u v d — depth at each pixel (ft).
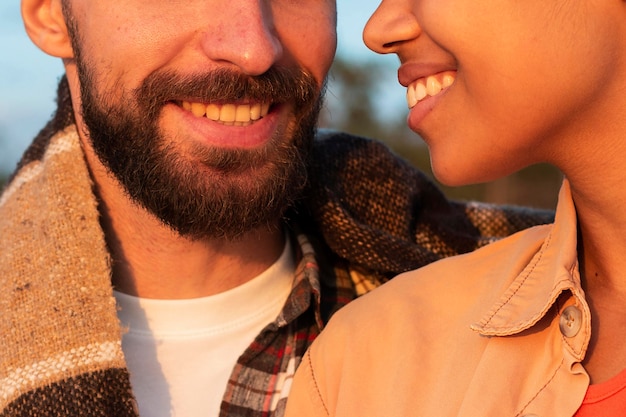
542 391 3.65
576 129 3.62
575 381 3.57
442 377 4.00
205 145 5.32
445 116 3.86
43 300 5.36
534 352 3.82
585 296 3.88
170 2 5.30
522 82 3.52
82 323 5.24
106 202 5.80
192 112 5.41
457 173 3.87
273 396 5.61
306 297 5.72
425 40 3.95
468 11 3.55
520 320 3.82
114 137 5.53
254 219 5.45
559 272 3.76
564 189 4.03
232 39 5.18
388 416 3.98
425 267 4.58
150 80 5.33
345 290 6.18
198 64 5.28
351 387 4.20
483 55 3.55
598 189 3.74
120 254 5.79
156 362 5.73
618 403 3.46
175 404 5.64
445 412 3.86
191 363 5.75
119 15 5.37
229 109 5.38
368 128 33.63
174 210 5.40
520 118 3.59
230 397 5.58
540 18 3.45
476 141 3.75
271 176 5.47
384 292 4.53
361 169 6.54
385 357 4.22
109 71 5.48
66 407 5.03
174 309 5.80
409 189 6.66
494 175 3.91
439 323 4.24
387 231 6.48
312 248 6.07
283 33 5.50
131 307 5.80
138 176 5.43
